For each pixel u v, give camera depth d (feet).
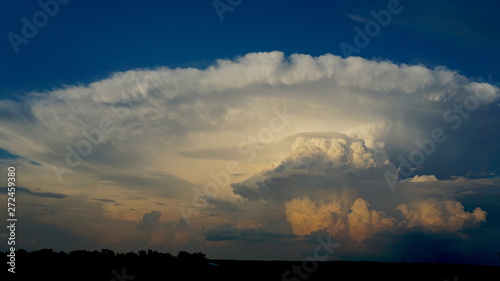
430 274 282.36
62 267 177.99
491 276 283.18
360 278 256.11
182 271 199.93
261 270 255.09
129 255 210.59
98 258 193.26
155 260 206.28
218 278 201.05
